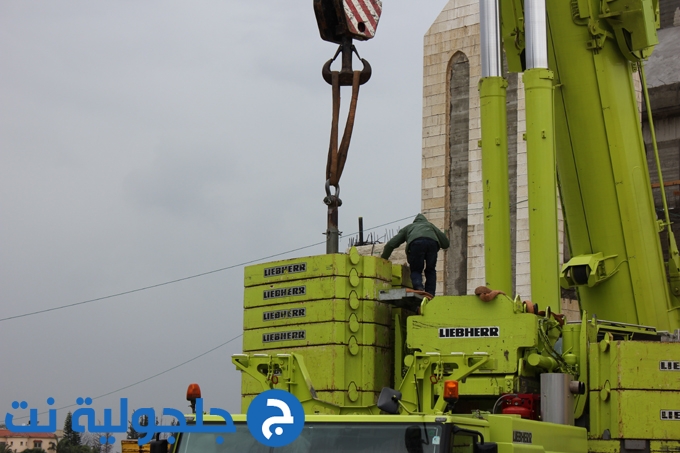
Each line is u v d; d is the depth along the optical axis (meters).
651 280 14.33
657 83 36.56
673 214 34.00
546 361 10.57
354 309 11.23
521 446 8.61
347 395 10.96
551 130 12.55
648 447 10.48
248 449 8.05
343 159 11.79
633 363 10.71
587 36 14.17
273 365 11.13
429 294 11.45
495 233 12.70
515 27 14.44
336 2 12.09
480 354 10.44
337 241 11.62
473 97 38.88
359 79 12.12
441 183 38.94
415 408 10.55
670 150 35.81
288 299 11.53
